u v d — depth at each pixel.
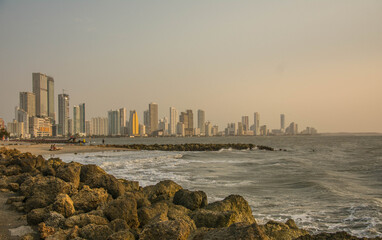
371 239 5.55
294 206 12.30
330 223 10.14
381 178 21.05
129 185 11.64
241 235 5.50
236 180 18.83
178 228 6.22
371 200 13.41
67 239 6.80
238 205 8.74
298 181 18.42
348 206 12.35
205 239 5.81
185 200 9.55
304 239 5.54
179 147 64.06
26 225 8.12
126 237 6.22
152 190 10.88
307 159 40.00
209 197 13.59
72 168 12.38
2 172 16.67
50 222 7.66
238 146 69.25
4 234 7.41
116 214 7.99
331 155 49.22
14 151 34.69
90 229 6.96
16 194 11.73
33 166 17.97
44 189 10.03
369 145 92.50
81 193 9.62
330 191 15.20
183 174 21.31
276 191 15.39
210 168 25.44
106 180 11.09
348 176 22.08
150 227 6.31
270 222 7.55
